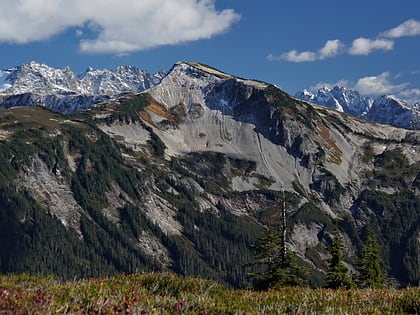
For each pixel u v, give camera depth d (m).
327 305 11.69
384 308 11.70
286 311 11.21
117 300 10.45
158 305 10.60
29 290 10.80
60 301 10.00
